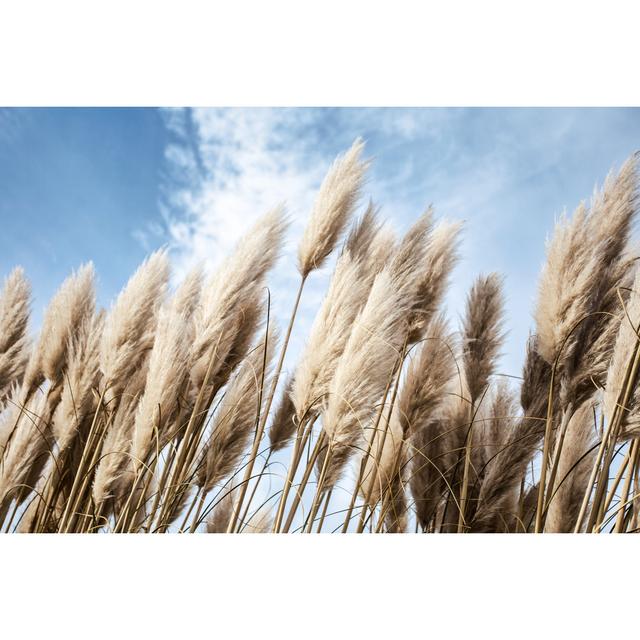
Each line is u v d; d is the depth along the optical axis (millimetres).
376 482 1801
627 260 1580
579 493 1733
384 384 1539
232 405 1817
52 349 2139
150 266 1962
